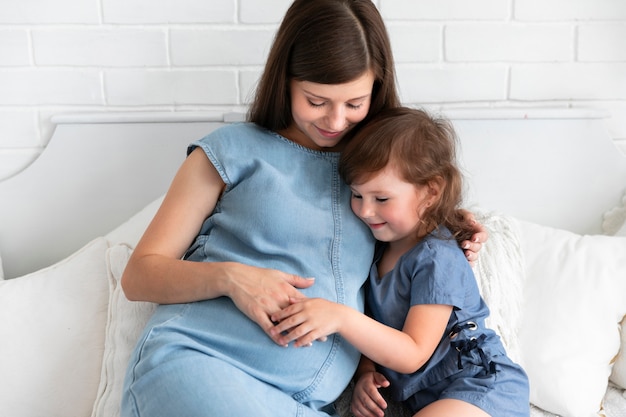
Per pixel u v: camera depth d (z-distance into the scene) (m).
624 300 1.56
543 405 1.50
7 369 1.47
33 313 1.52
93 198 1.80
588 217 1.87
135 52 1.75
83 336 1.52
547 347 1.52
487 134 1.82
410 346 1.23
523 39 1.81
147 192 1.80
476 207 1.70
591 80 1.85
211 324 1.23
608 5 1.80
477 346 1.27
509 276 1.56
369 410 1.32
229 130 1.38
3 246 1.80
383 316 1.34
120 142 1.78
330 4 1.25
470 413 1.20
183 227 1.33
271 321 1.20
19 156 1.79
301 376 1.23
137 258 1.29
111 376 1.44
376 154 1.25
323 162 1.36
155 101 1.78
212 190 1.35
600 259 1.60
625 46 1.83
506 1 1.79
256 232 1.30
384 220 1.29
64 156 1.77
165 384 1.12
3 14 1.71
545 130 1.83
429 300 1.26
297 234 1.30
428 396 1.30
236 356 1.21
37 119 1.78
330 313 1.19
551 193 1.86
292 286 1.23
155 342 1.19
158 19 1.74
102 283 1.56
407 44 1.79
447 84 1.82
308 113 1.27
